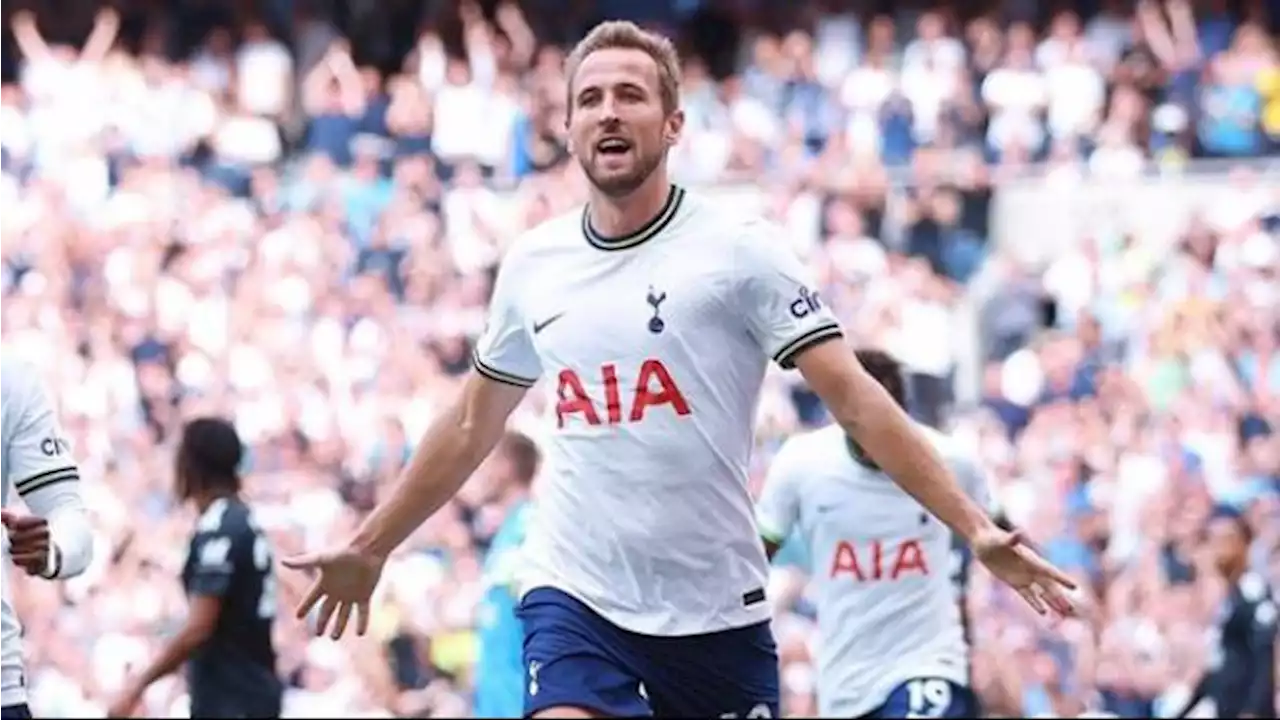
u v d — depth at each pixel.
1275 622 15.73
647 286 8.08
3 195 27.34
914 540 12.00
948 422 25.12
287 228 27.11
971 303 26.66
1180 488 22.14
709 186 27.91
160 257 26.78
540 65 30.00
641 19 33.12
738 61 32.69
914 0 32.47
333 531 21.31
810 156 29.22
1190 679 18.38
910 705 11.87
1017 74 29.58
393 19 32.03
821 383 7.99
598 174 8.06
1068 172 28.30
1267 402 24.62
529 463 13.77
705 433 8.09
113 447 23.48
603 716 8.02
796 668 17.27
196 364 24.83
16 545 7.86
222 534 12.36
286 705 16.17
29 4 31.84
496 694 13.48
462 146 29.06
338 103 29.41
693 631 8.16
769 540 12.28
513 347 8.43
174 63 31.69
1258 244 27.05
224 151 29.16
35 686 18.25
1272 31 31.89
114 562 20.45
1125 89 29.58
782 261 8.06
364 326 25.38
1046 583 7.66
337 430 23.61
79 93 28.91
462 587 18.92
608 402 8.10
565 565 8.22
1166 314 26.05
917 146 29.44
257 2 32.06
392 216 27.19
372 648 16.53
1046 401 24.94
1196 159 29.52
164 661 12.33
